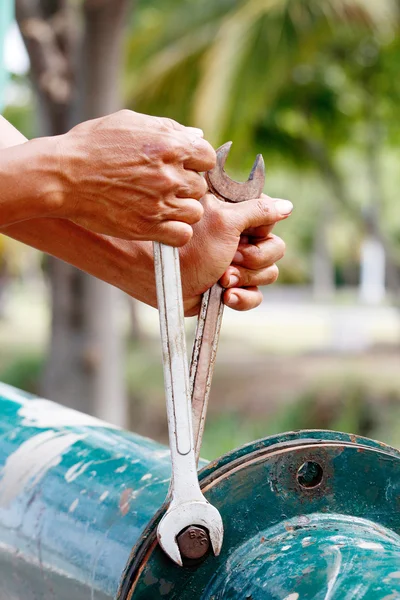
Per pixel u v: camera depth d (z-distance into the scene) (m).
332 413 10.86
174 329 1.10
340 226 34.97
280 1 7.66
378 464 1.19
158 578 1.09
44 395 5.84
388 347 18.12
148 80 8.28
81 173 1.14
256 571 1.09
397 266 13.68
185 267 1.32
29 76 5.60
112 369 5.80
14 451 1.52
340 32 9.08
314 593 1.02
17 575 1.43
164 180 1.14
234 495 1.13
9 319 27.14
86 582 1.27
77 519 1.33
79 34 5.38
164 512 1.09
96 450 1.45
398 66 10.12
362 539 1.12
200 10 8.08
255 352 17.52
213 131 7.75
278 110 10.62
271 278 1.39
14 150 1.14
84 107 5.32
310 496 1.16
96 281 5.72
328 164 12.12
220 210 1.32
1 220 1.15
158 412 10.81
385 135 12.36
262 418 10.41
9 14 3.09
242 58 7.75
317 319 27.17
